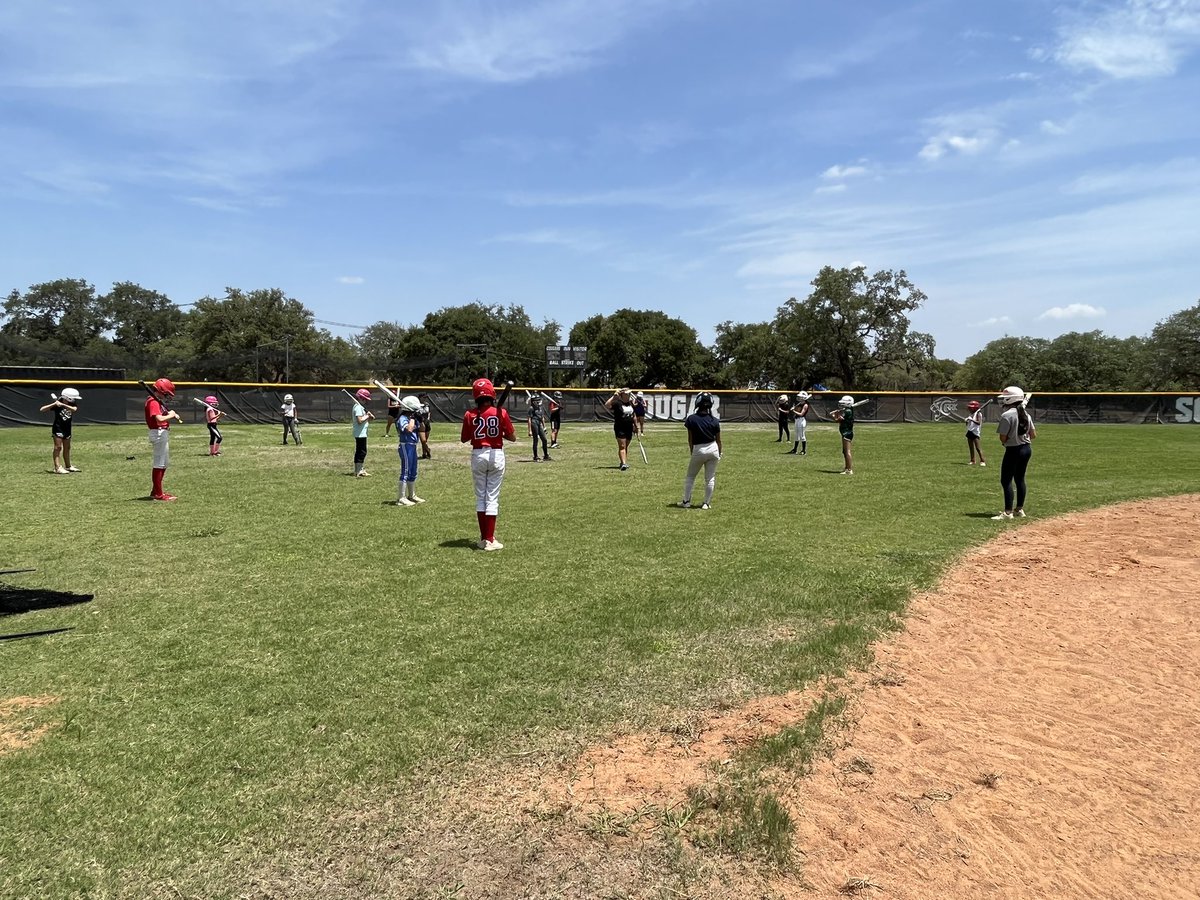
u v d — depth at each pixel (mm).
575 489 13914
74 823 3350
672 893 2967
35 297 103125
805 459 20250
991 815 3564
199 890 2938
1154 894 3041
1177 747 4273
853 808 3576
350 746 4047
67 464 16219
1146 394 39156
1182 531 10156
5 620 6105
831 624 6168
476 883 3004
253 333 69188
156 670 5090
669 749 4090
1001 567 8203
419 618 6191
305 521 10453
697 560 8234
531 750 4043
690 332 91062
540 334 101812
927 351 72125
